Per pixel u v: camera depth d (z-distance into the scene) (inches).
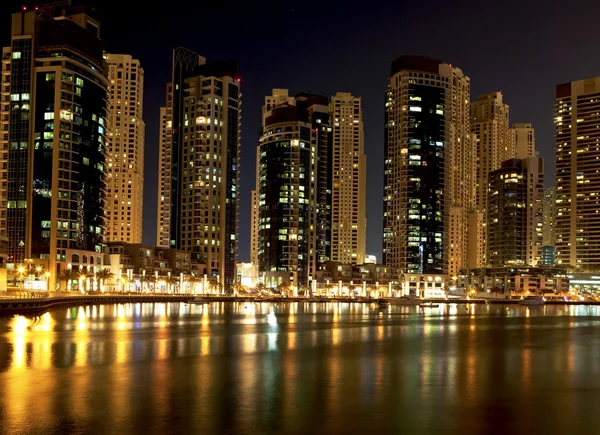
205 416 1818.4
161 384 2272.4
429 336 4377.5
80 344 3395.7
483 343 3912.4
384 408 1948.8
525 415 1881.2
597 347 3730.3
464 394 2177.7
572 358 3176.7
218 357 3009.4
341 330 4778.5
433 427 1739.7
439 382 2413.9
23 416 1790.1
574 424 1779.0
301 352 3275.1
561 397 2139.5
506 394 2183.8
